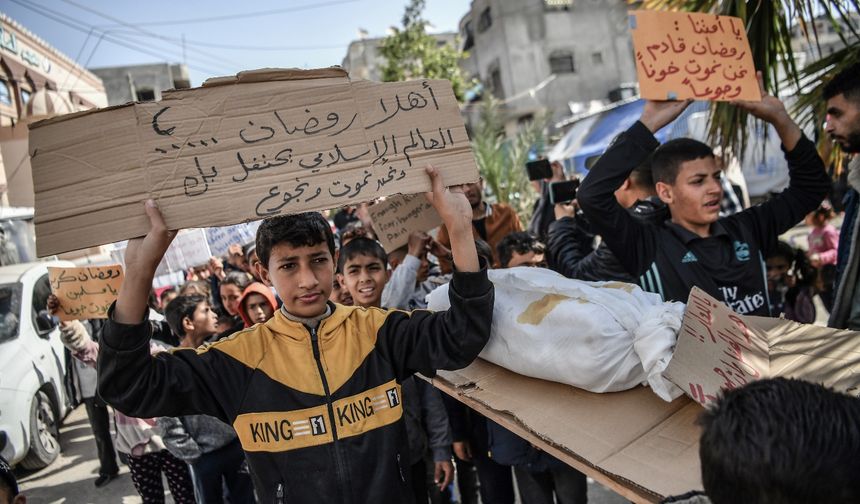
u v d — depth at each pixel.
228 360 1.39
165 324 3.28
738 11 2.35
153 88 24.31
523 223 8.33
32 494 4.17
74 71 17.66
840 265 2.24
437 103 1.32
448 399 2.47
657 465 1.04
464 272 1.33
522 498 2.28
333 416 1.37
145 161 1.16
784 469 0.67
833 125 1.96
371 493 1.35
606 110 13.30
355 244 2.42
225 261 5.57
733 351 1.31
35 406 4.49
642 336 1.25
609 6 21.45
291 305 1.42
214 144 1.18
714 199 1.96
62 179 1.16
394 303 2.52
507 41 21.17
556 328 1.38
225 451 2.56
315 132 1.23
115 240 1.15
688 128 9.62
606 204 1.92
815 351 1.37
